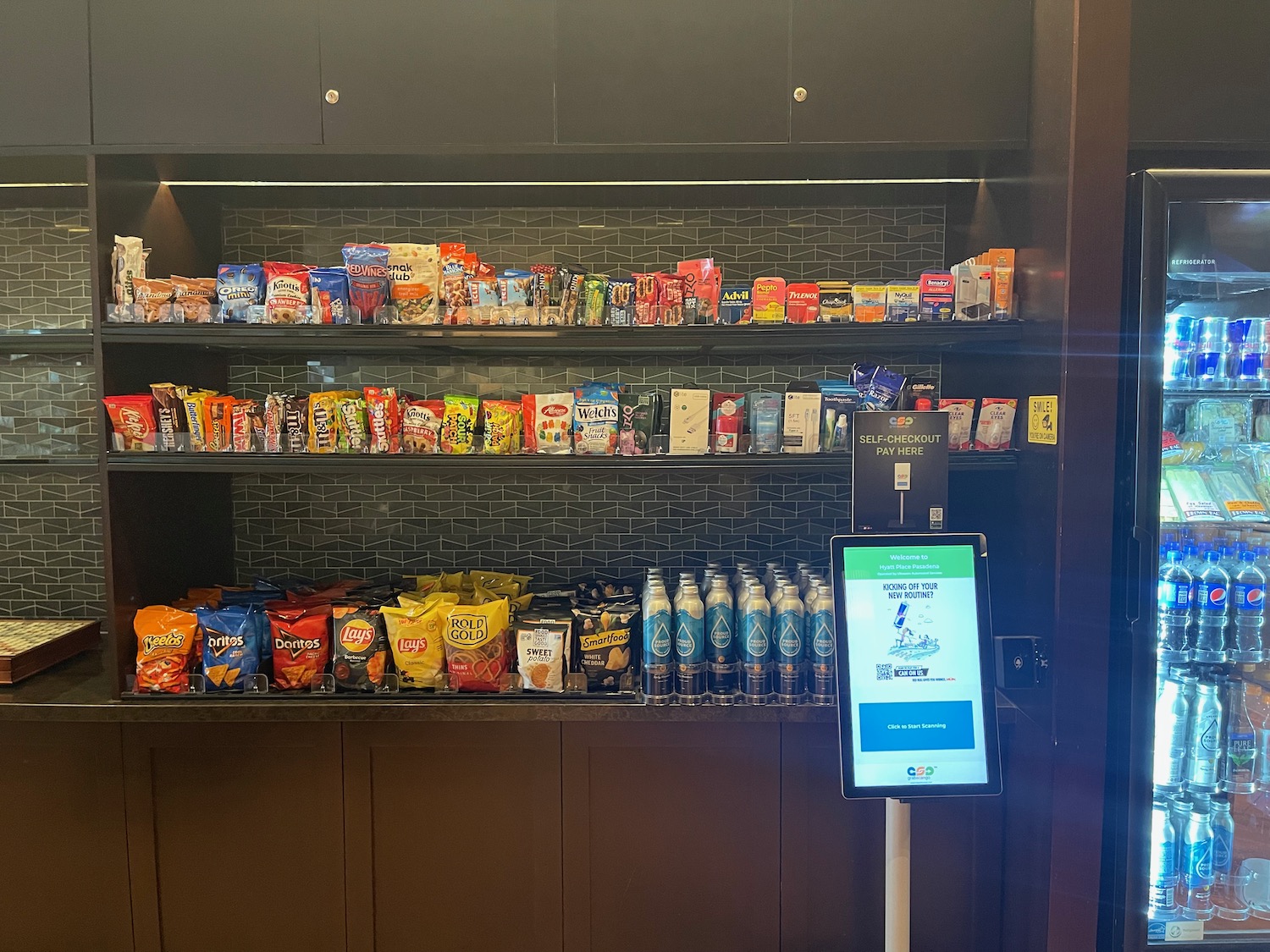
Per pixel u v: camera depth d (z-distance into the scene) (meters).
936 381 2.24
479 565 2.83
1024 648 2.00
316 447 2.28
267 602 2.41
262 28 2.19
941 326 2.16
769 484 2.82
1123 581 1.98
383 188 2.56
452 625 2.23
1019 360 2.17
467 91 2.19
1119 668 1.99
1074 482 1.93
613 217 2.75
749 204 2.72
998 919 2.21
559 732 2.19
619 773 2.20
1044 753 2.00
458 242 2.70
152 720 2.19
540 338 2.26
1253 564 2.13
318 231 2.76
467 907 2.23
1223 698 2.09
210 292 2.30
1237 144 2.05
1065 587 1.94
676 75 2.18
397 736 2.21
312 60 2.19
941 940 2.22
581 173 2.42
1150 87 2.06
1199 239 1.99
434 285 2.29
